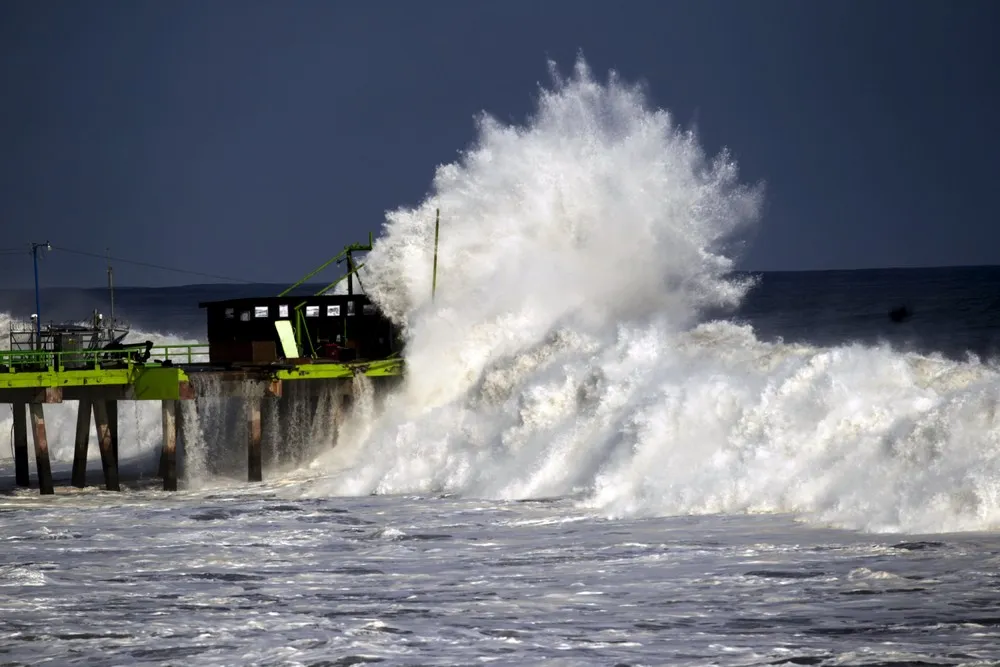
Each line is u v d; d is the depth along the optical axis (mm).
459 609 59062
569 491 90312
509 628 55344
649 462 85562
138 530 84500
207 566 71500
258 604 61594
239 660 52219
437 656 51688
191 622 58188
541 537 75875
